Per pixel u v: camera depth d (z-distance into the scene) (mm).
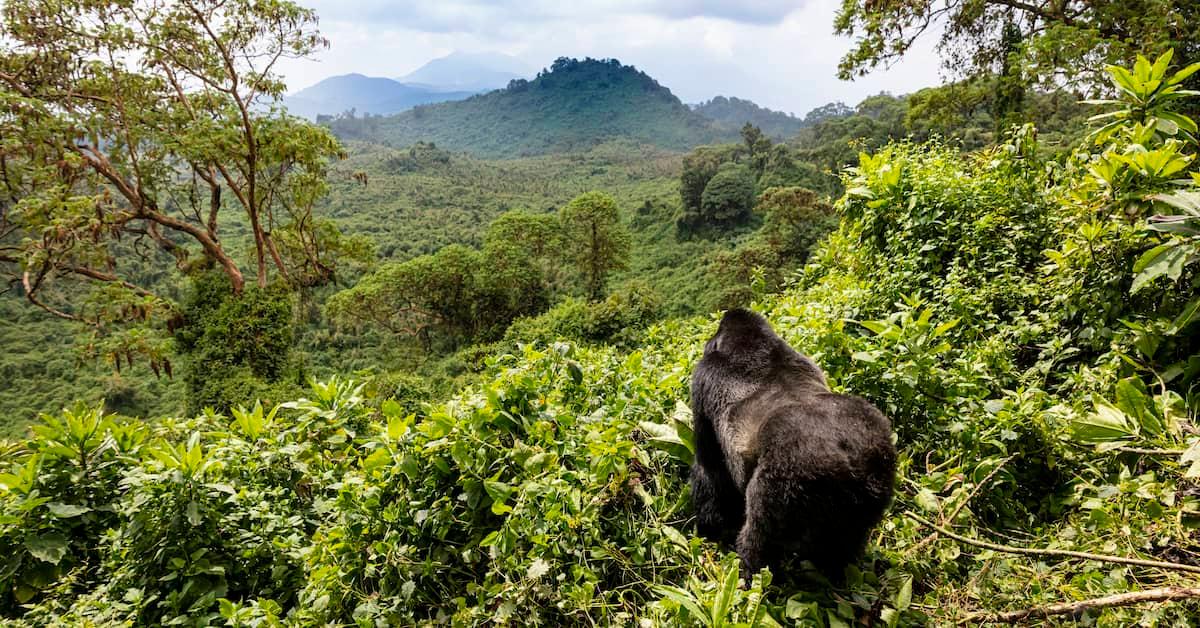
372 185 129250
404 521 3529
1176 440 3039
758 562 2873
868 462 2576
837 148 78125
